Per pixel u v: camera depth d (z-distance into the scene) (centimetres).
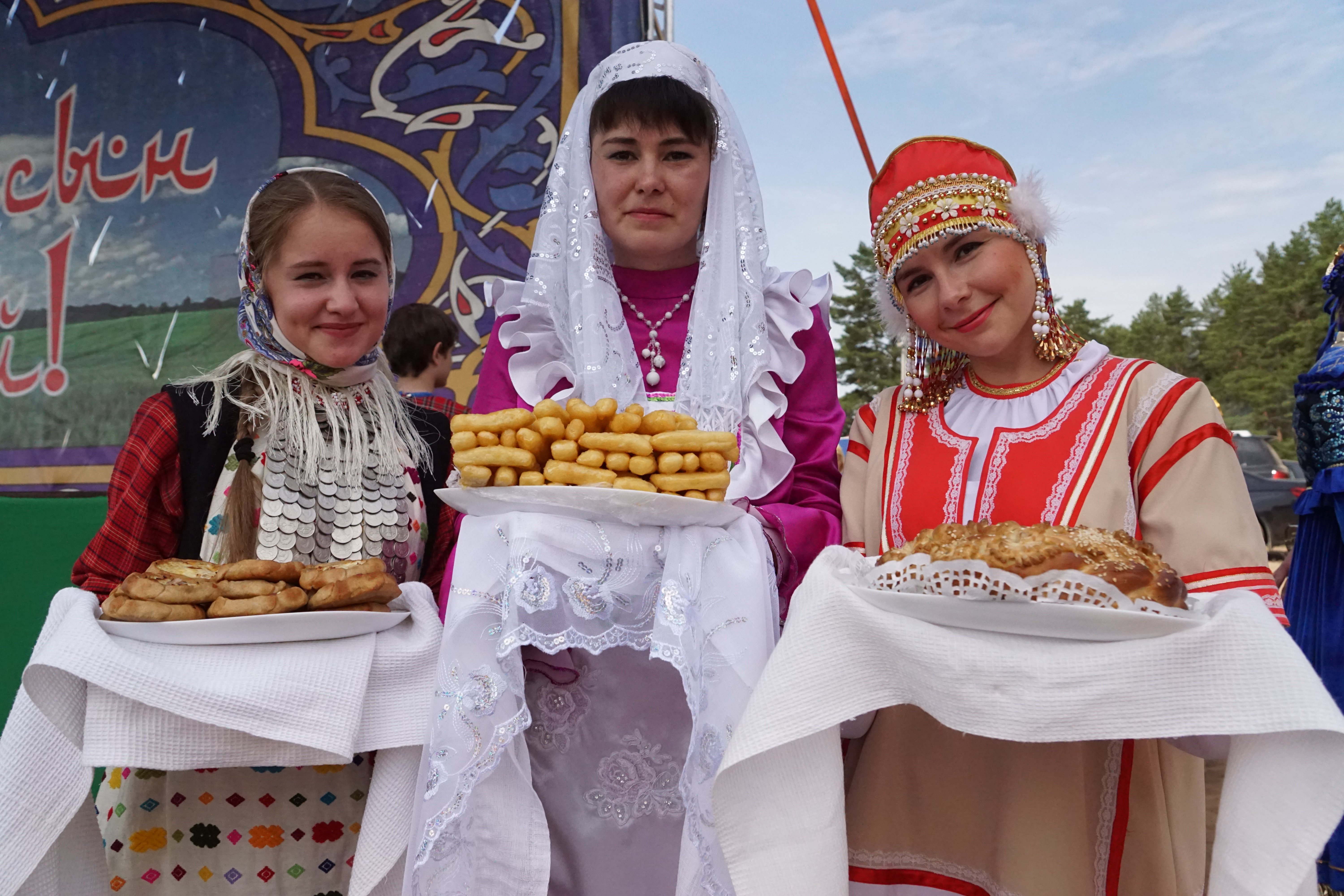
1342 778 97
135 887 138
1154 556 112
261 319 165
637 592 130
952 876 137
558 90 351
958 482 148
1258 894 99
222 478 157
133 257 384
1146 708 102
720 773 114
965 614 109
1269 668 99
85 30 390
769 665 118
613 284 172
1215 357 6550
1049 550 107
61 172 389
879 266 161
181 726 121
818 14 195
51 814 123
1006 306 147
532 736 143
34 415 384
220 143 379
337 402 168
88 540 270
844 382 3972
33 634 264
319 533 156
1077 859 127
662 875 141
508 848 130
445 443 178
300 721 121
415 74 362
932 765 139
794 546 150
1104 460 139
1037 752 131
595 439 130
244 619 124
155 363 380
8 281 389
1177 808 132
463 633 128
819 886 114
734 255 166
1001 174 151
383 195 363
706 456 129
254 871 137
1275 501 1013
